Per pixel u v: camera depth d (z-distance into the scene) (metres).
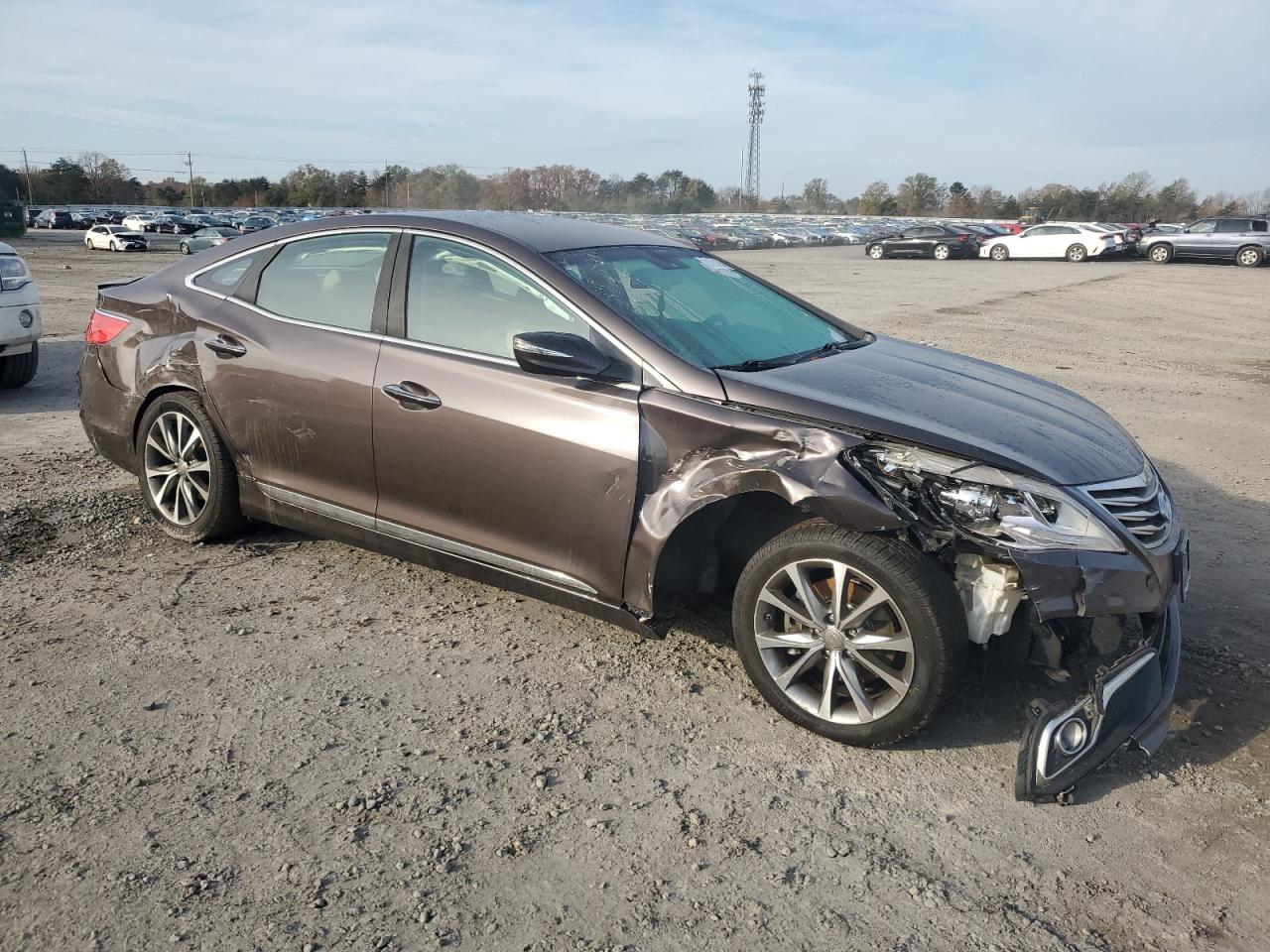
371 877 2.46
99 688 3.32
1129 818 2.81
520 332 3.52
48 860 2.48
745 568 3.25
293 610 3.97
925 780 2.96
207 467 4.39
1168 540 3.04
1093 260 34.50
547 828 2.67
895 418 3.03
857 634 3.02
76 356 10.02
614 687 3.45
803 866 2.56
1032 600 2.79
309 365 3.92
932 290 21.38
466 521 3.63
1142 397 9.29
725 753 3.06
